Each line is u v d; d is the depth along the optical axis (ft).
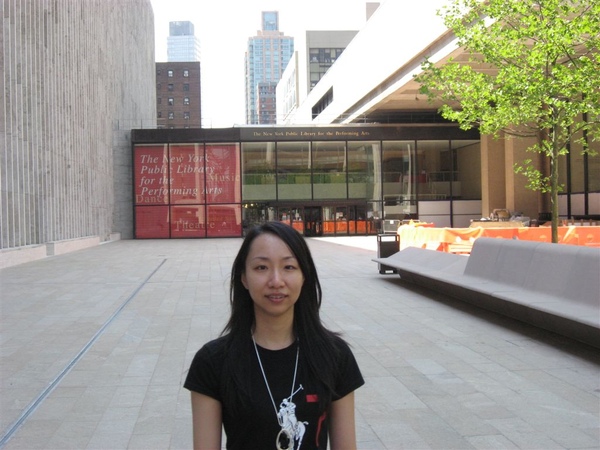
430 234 69.15
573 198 107.04
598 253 25.14
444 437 15.21
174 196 131.75
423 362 22.82
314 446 6.45
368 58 130.41
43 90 81.82
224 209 132.46
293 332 6.96
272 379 6.56
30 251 72.54
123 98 153.48
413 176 135.95
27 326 31.09
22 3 73.87
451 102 117.50
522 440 14.92
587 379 20.27
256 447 6.36
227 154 132.26
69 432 16.05
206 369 6.71
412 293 41.65
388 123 139.54
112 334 28.96
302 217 134.31
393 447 14.61
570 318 23.09
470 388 19.40
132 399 18.85
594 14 38.11
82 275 55.67
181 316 33.71
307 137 132.98
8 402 18.66
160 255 81.35
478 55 87.51
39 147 80.18
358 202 135.03
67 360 23.91
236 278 7.09
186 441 15.33
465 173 138.00
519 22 42.70
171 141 131.23
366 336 27.63
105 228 123.44
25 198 74.69
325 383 6.61
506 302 29.17
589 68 37.58
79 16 104.12
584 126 41.60
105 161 125.18
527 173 45.01
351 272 55.62
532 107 40.42
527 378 20.47
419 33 96.02
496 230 67.87
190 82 378.32
